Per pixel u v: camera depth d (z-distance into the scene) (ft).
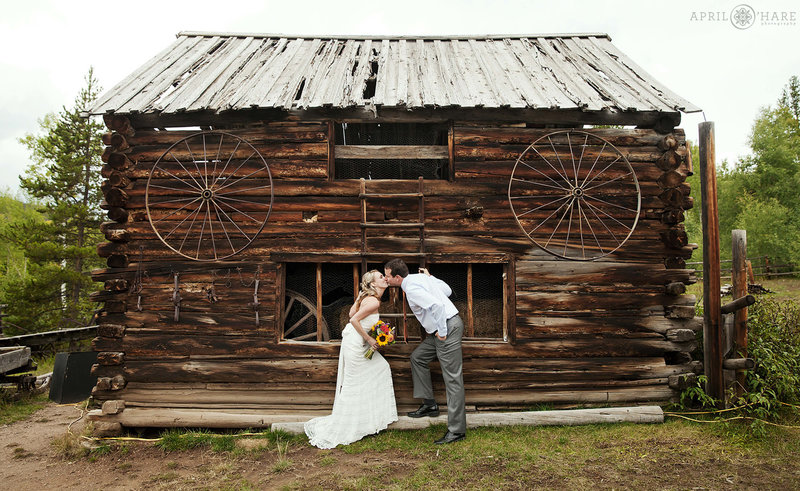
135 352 16.71
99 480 13.52
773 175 81.46
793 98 120.37
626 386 17.10
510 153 17.17
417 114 17.01
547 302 16.99
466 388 16.88
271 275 16.84
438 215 17.04
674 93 17.98
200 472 13.75
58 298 51.21
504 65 20.34
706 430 15.39
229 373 16.67
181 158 16.90
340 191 16.97
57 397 19.95
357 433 15.05
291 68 19.80
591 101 16.74
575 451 14.21
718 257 16.75
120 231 16.60
